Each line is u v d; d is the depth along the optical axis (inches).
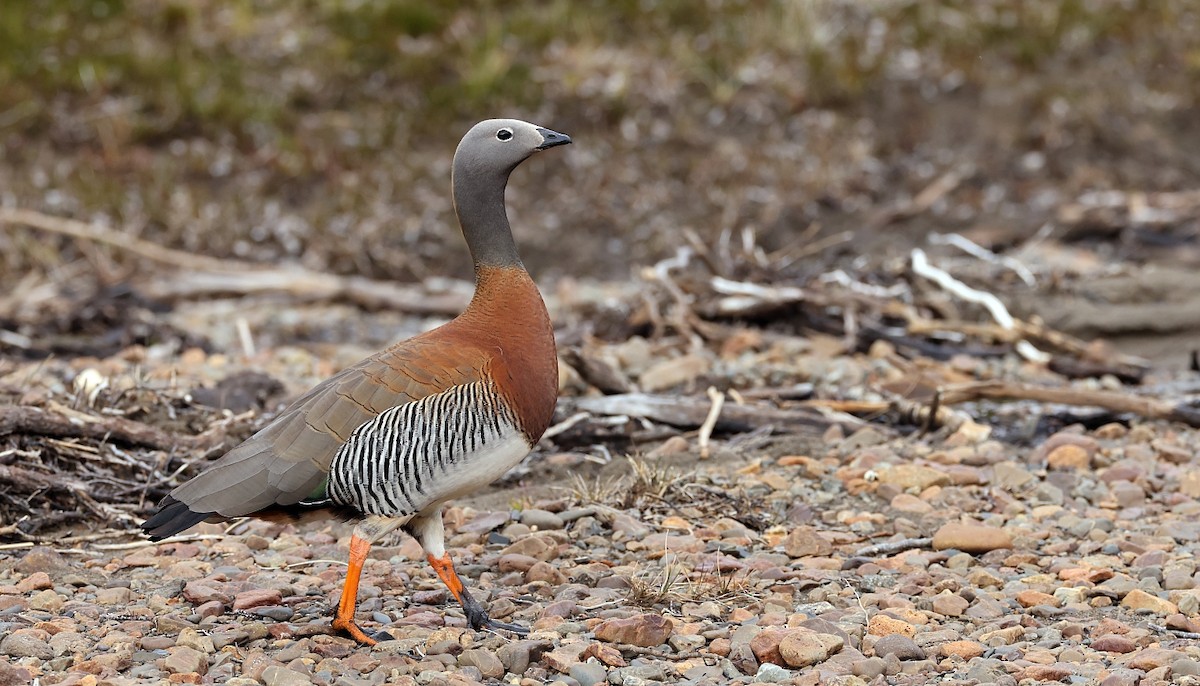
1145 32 940.6
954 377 502.0
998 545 337.7
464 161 289.3
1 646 267.9
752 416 440.1
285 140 826.2
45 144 819.4
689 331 547.8
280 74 887.1
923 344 544.1
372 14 927.7
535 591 314.8
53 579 317.7
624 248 775.1
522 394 276.8
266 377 467.5
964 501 373.4
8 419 363.9
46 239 727.1
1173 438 432.5
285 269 711.7
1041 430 442.6
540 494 387.2
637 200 804.0
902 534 352.5
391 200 798.5
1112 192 812.0
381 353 278.7
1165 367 558.3
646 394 458.3
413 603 307.6
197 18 920.3
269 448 266.5
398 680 254.4
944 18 947.3
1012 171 828.0
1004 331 536.4
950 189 807.7
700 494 379.2
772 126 862.5
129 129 829.2
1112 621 287.6
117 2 925.8
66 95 854.5
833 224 784.9
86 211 755.4
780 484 387.5
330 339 606.2
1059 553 337.7
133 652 269.7
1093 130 854.5
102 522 357.7
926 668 265.9
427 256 762.8
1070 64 913.5
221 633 279.1
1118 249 733.3
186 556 339.6
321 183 811.4
